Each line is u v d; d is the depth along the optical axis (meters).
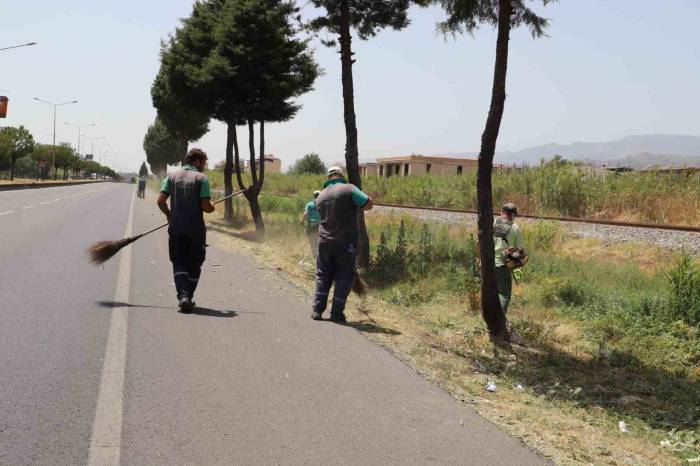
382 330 6.92
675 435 4.79
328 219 7.04
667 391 6.08
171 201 6.98
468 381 5.38
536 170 22.27
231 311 7.07
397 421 3.95
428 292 9.90
